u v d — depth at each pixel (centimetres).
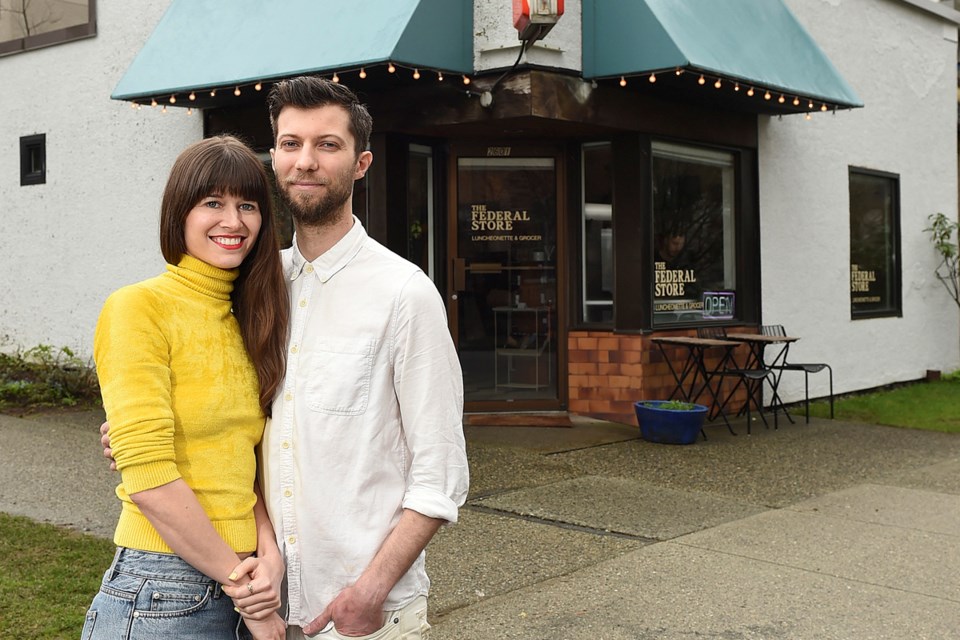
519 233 824
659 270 824
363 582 188
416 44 652
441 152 809
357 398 193
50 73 1012
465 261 817
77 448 688
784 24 827
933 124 1223
